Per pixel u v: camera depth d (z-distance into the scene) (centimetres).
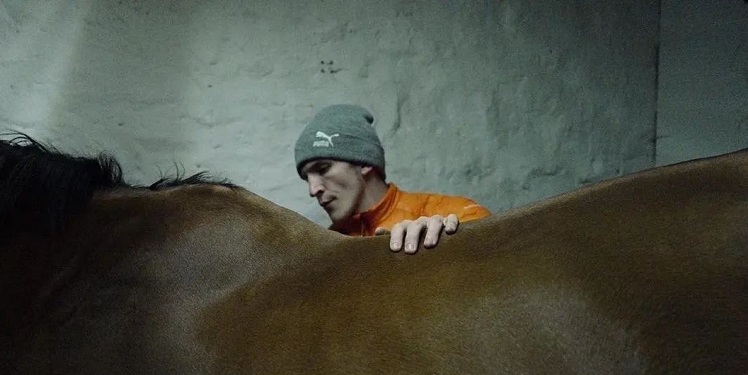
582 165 182
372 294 72
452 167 172
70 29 161
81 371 78
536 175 178
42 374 79
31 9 162
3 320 83
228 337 74
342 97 168
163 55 162
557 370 60
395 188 126
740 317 58
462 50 177
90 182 89
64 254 85
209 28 164
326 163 119
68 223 87
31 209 88
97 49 161
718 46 183
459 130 174
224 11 165
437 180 171
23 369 80
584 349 61
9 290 84
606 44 187
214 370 73
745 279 59
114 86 160
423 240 77
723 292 59
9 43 161
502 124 177
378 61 171
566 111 182
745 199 64
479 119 175
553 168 180
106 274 82
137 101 161
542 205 74
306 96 166
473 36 178
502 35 180
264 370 70
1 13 162
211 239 83
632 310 61
